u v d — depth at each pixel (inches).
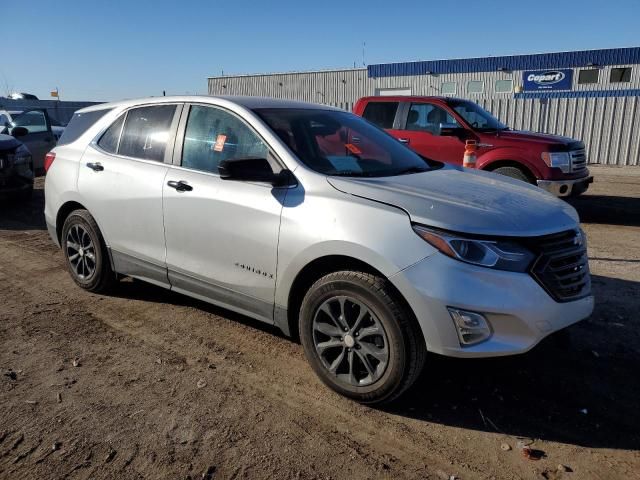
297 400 132.0
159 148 174.2
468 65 929.5
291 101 178.2
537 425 123.3
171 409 127.0
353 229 124.5
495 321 115.4
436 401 132.6
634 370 147.5
